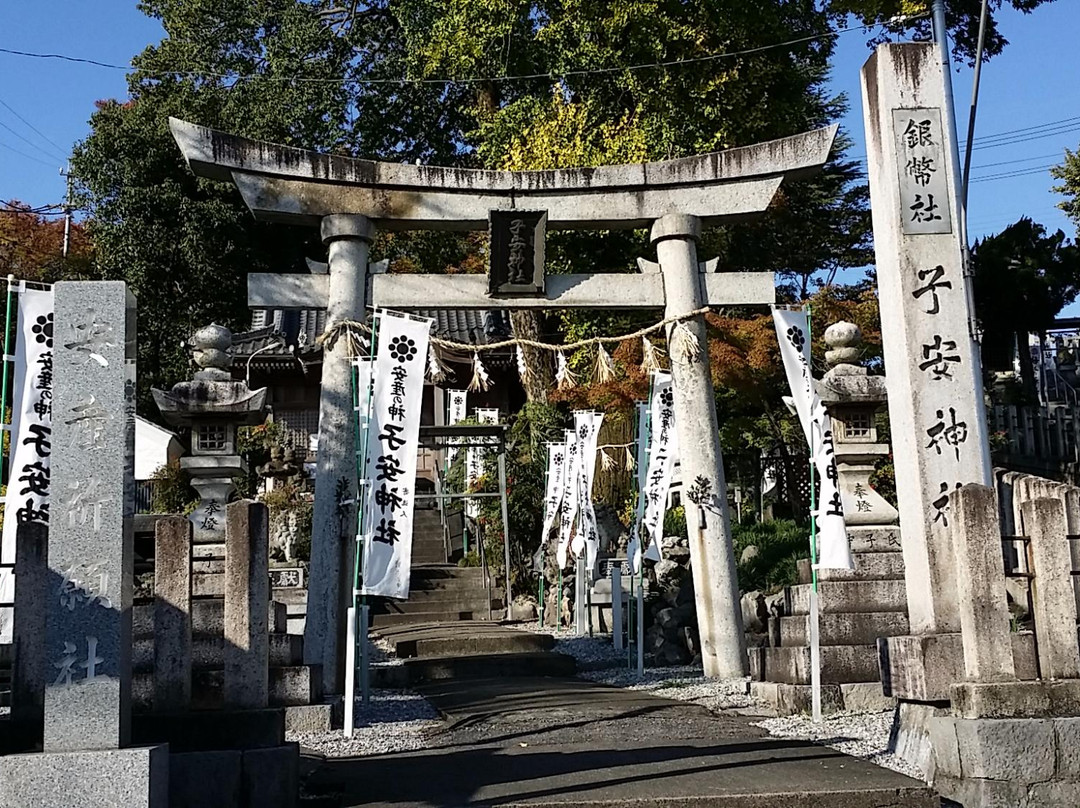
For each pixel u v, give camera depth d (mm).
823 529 10070
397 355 10484
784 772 7613
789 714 10172
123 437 6215
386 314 10531
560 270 22344
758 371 19453
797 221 31688
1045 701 7203
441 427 20844
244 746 7078
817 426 10289
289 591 16156
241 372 30422
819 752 8398
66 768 5781
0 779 5750
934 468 8461
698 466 13273
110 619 6020
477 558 24172
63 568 6059
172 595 7453
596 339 13516
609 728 9703
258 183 12914
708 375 13500
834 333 11719
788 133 22812
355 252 13039
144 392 29703
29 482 9789
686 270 13578
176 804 6844
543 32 21438
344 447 12430
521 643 16766
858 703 10188
